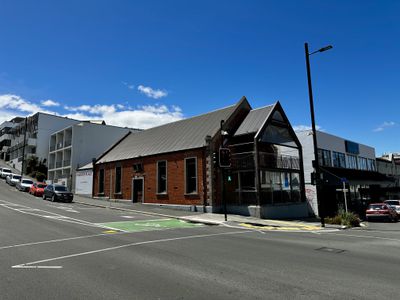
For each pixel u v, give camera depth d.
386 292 5.55
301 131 31.52
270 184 23.47
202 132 25.59
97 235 11.84
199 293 5.41
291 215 24.39
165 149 26.78
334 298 5.23
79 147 46.25
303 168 27.73
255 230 15.30
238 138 24.89
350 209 33.69
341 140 36.44
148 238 11.44
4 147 79.75
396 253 9.51
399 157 56.91
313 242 11.46
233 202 23.56
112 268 7.02
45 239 10.73
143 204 27.58
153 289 5.59
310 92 19.09
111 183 32.31
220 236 12.45
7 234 11.60
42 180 53.25
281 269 7.13
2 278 6.17
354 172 35.53
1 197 30.55
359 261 8.17
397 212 30.47
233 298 5.19
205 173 23.02
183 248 9.55
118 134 50.44
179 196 24.55
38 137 60.28
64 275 6.42
